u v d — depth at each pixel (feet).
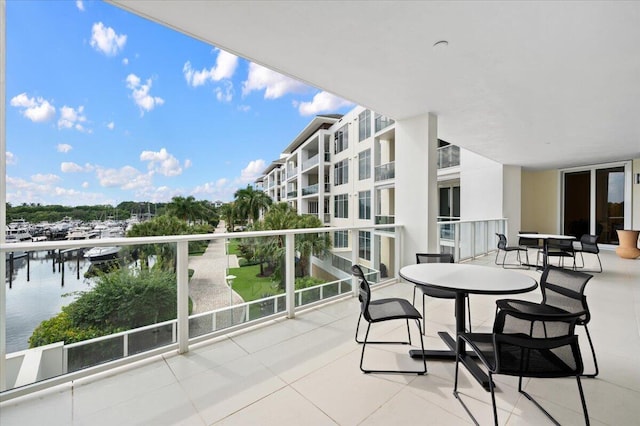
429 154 14.82
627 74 10.53
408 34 8.36
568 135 18.76
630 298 12.71
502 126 16.93
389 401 5.79
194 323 8.18
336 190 56.03
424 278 7.11
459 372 6.84
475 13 7.41
